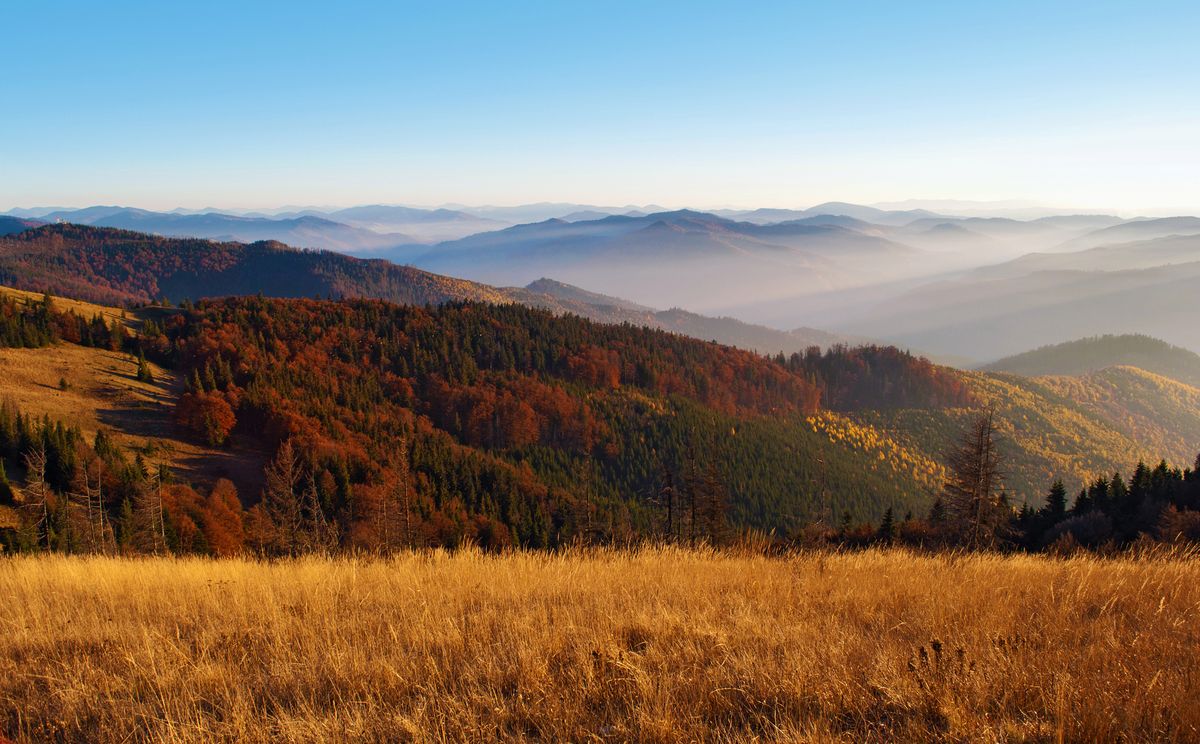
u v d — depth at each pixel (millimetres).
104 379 69500
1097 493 44531
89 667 4832
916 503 106250
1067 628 5391
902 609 6266
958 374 181750
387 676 4543
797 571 8609
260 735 3812
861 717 3910
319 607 6449
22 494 37562
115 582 7840
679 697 4180
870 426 145000
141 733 3971
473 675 4570
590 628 5555
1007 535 30703
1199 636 5230
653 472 96750
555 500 67938
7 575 8242
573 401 109625
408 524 34469
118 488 41688
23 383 61688
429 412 102750
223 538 39031
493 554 10156
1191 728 3443
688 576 8023
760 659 4723
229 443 63406
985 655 4703
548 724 3889
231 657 5074
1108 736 3480
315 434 62625
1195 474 40875
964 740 3586
